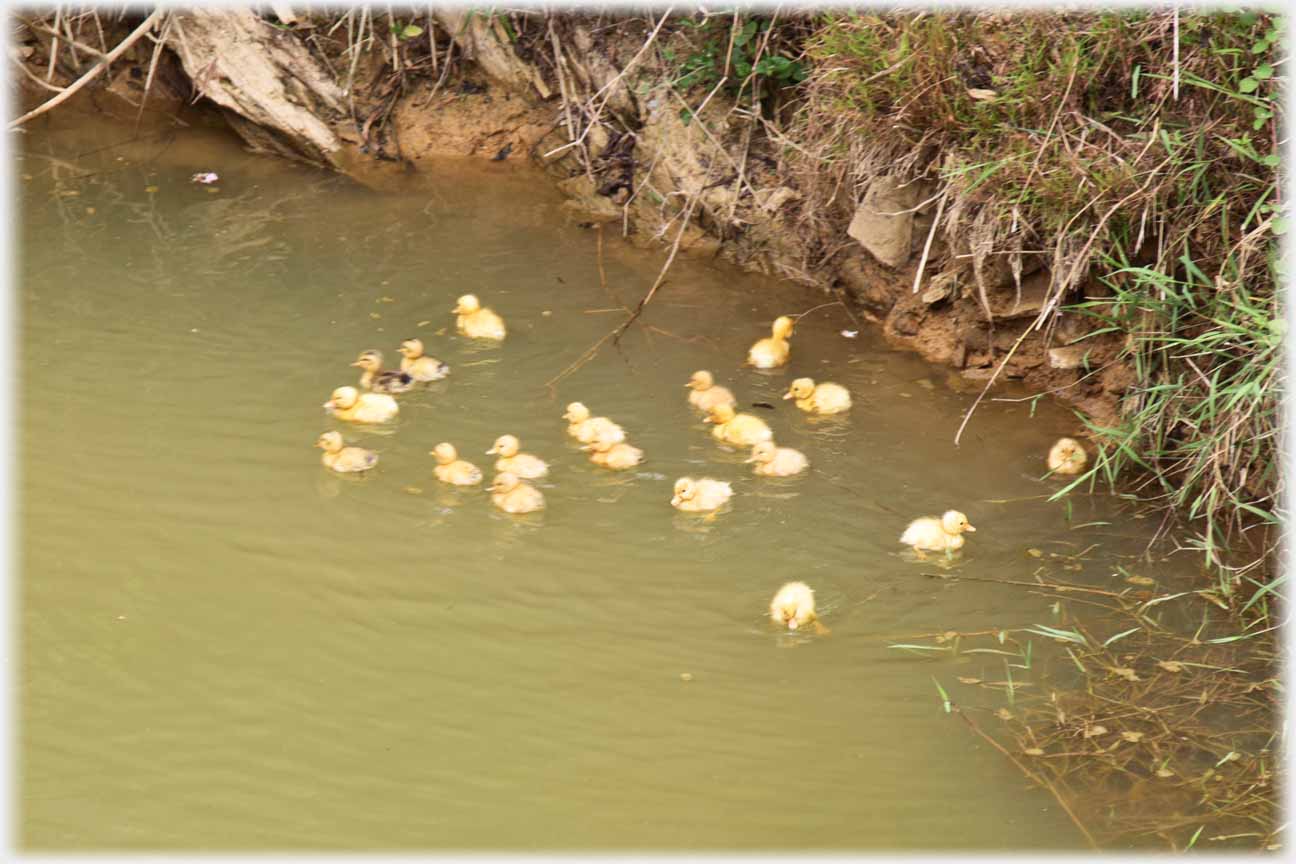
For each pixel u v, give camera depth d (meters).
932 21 12.86
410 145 19.00
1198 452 11.80
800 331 14.91
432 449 12.54
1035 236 13.18
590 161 17.83
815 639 10.24
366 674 9.76
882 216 14.52
